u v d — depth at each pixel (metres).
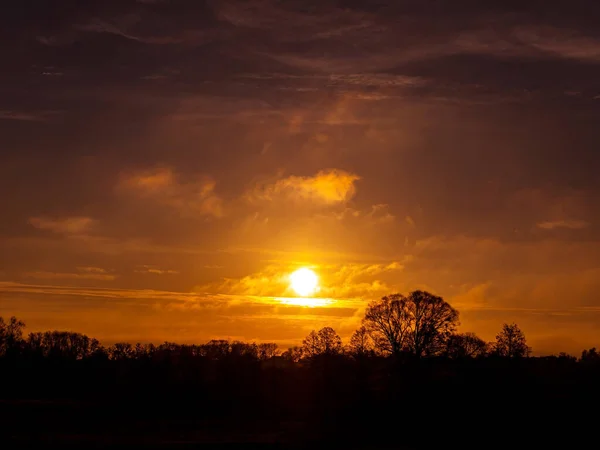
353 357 198.12
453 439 159.38
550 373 198.00
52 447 151.75
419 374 184.25
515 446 153.75
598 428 162.50
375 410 177.38
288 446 157.12
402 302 195.50
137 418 188.88
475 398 175.88
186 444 157.38
